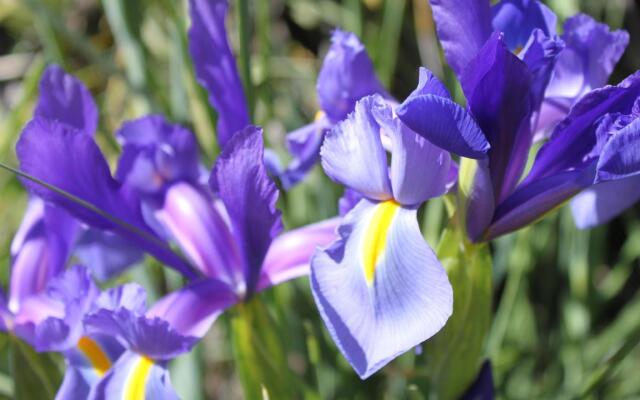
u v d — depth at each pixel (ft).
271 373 1.34
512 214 1.25
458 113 1.13
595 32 1.31
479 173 1.23
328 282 1.16
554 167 1.26
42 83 1.34
